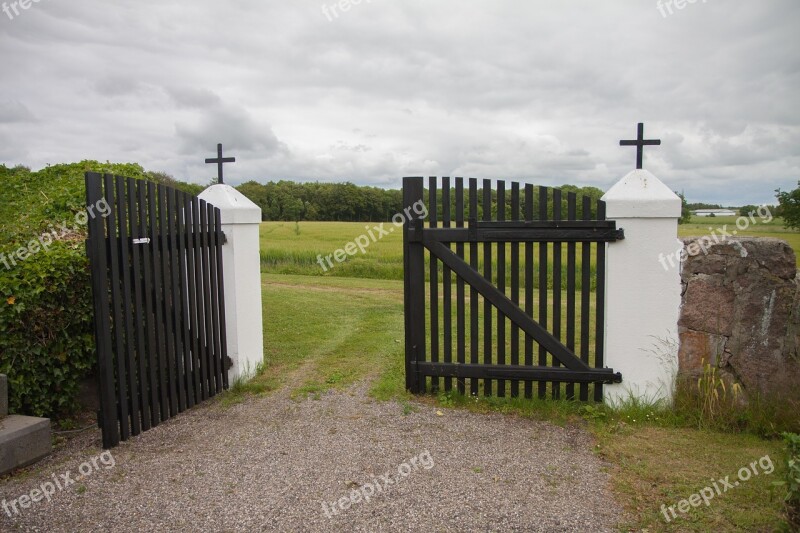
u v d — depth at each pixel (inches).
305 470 153.4
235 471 153.5
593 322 356.8
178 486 145.0
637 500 135.5
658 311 191.2
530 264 209.2
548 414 193.2
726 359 187.6
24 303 179.5
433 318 211.2
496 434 177.8
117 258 170.7
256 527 125.3
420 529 123.6
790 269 182.1
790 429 171.9
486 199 200.7
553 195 194.9
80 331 199.2
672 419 185.2
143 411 183.8
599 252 193.9
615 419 189.2
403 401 208.4
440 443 170.9
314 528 124.6
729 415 181.0
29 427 162.1
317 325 359.3
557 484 144.2
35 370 185.9
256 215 246.5
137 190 178.7
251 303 246.8
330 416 196.1
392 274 690.8
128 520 128.8
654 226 188.7
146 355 186.5
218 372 225.8
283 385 234.5
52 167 322.3
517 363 204.5
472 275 202.7
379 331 339.9
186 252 205.5
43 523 128.2
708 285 187.2
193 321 209.2
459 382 211.0
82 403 213.2
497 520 127.0
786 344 182.5
